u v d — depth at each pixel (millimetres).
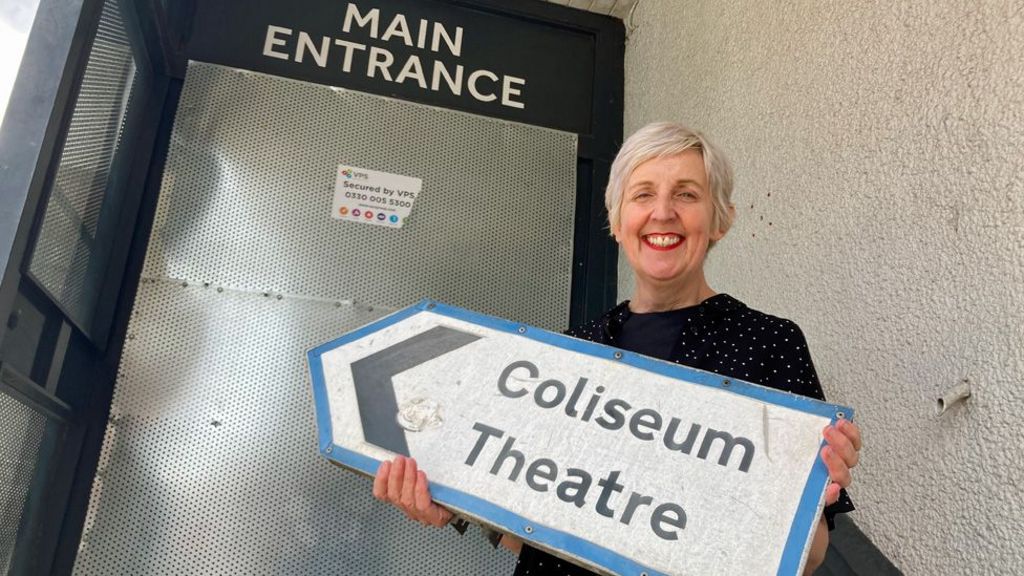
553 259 2352
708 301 1149
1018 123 1071
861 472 1327
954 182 1183
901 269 1277
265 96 2258
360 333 1095
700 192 1149
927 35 1289
